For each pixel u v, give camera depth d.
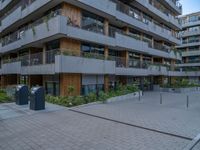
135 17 27.05
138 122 9.49
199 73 46.16
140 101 17.44
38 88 12.58
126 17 24.27
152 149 6.12
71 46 18.30
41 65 18.31
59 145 6.51
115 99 17.36
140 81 30.55
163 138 7.16
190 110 12.87
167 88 30.89
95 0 19.08
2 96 17.12
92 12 20.23
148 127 8.59
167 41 37.75
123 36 23.50
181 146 6.34
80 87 18.89
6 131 8.05
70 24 17.69
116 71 22.42
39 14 20.92
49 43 19.91
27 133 7.79
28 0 21.55
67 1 17.39
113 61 21.16
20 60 22.95
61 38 17.64
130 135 7.53
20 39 22.61
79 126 8.81
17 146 6.43
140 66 27.48
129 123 9.27
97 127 8.66
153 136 7.40
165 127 8.59
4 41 28.72
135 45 25.61
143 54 30.36
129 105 14.88
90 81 20.16
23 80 24.69
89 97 16.03
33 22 21.94
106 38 20.98
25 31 21.25
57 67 15.99
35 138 7.20
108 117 10.55
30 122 9.49
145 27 28.22
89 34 18.98
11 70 24.83
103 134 7.66
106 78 22.23
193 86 35.34
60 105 14.23
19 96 14.22
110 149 6.15
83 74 19.34
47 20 17.39
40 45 21.72
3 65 27.69
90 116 10.89
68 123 9.33
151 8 29.80
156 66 31.31
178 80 39.28
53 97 16.06
